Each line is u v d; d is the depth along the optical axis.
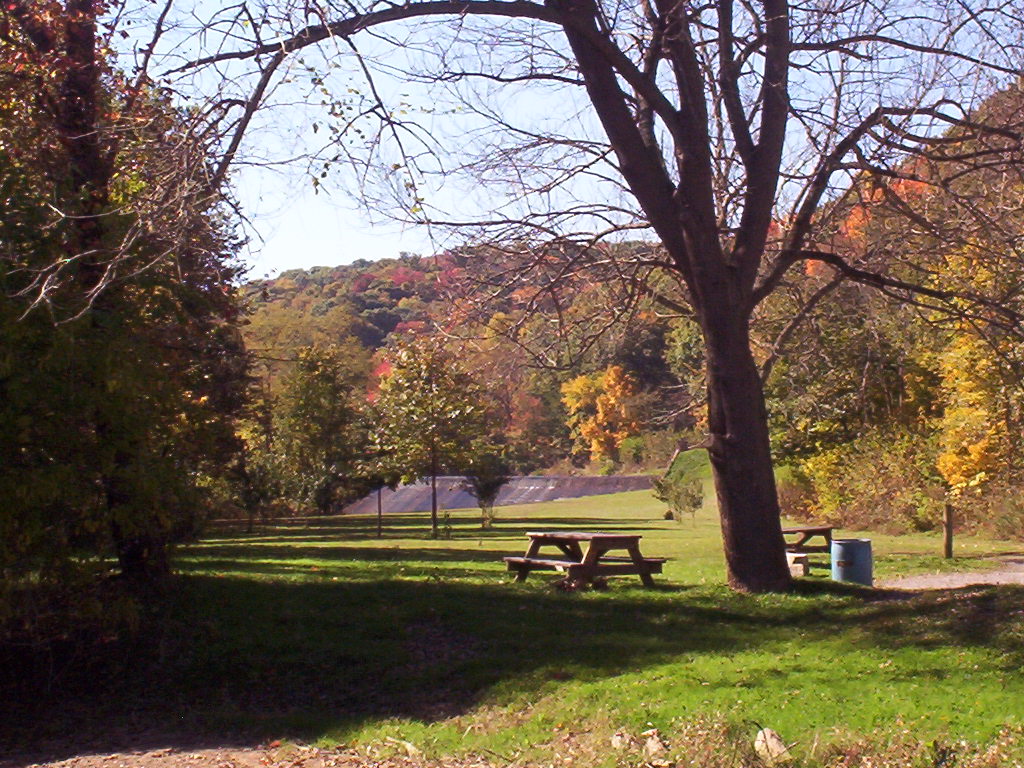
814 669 8.77
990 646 8.98
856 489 30.09
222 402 19.98
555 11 11.61
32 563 10.55
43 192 10.72
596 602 12.64
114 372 10.48
